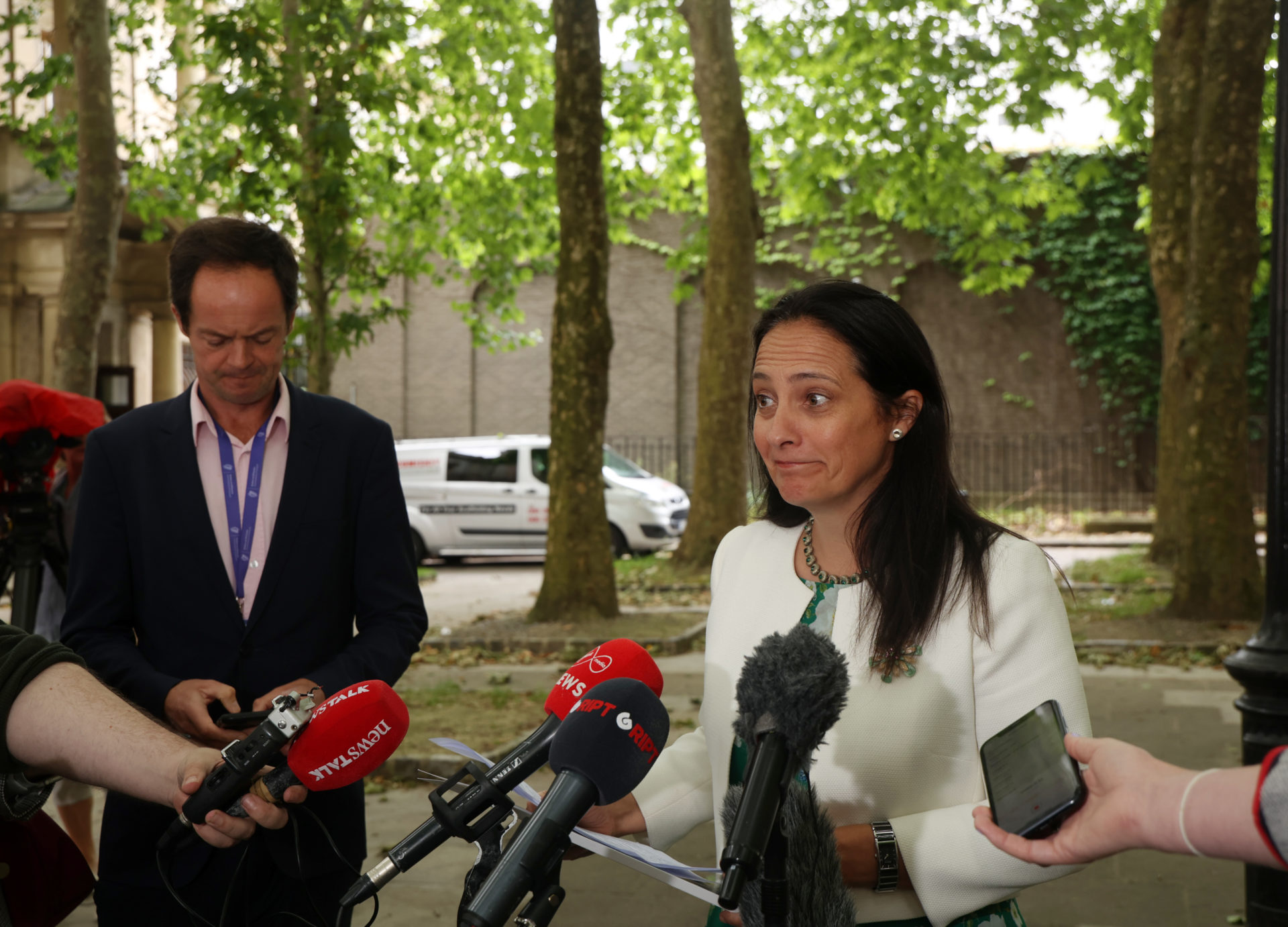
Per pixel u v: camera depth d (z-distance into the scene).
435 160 16.36
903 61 14.48
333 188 11.48
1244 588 10.02
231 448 2.58
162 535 2.46
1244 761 3.42
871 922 1.70
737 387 13.67
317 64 11.66
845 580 1.85
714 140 13.42
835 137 15.55
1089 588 12.49
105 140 10.52
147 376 18.67
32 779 1.53
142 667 2.31
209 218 2.50
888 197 16.34
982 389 22.91
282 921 2.33
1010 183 16.47
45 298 16.64
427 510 17.08
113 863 2.32
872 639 1.75
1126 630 9.77
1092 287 22.22
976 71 13.88
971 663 1.72
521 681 8.62
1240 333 10.03
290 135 12.28
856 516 1.85
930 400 1.81
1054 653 1.72
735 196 13.44
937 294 23.11
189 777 1.47
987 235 16.77
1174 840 1.01
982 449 22.86
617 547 16.62
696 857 5.09
